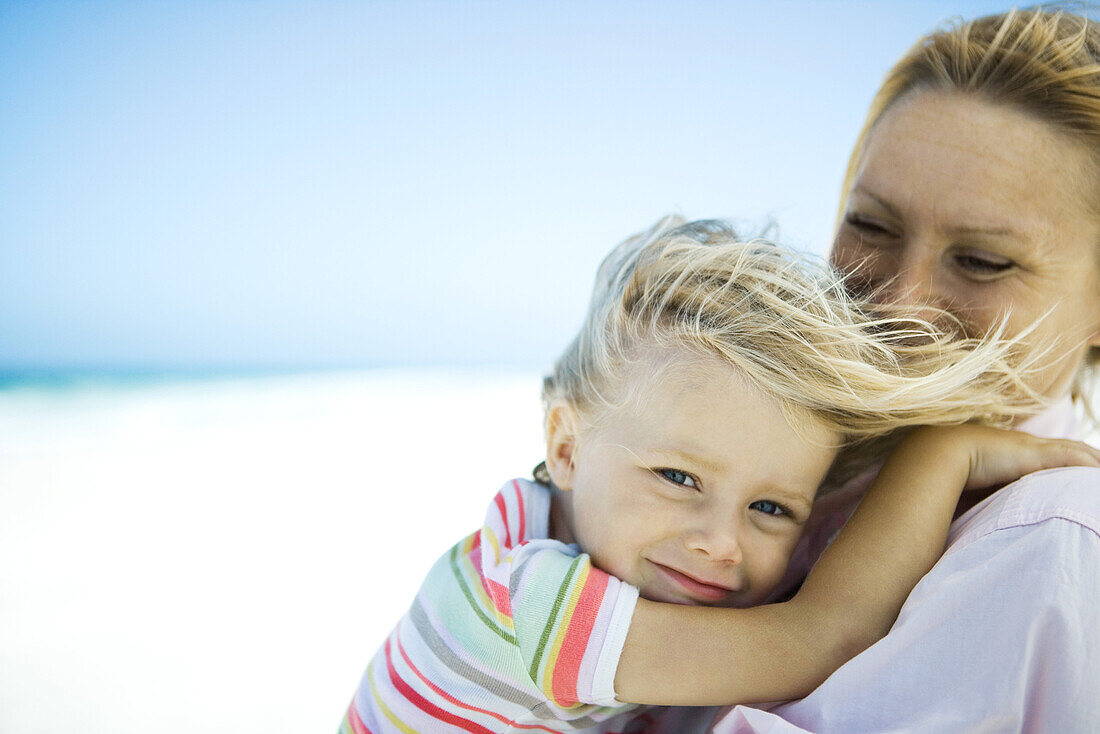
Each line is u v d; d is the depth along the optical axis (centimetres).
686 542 127
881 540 117
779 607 117
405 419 1689
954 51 134
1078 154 124
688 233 157
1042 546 92
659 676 114
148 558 732
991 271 129
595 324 152
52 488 1051
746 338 130
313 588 640
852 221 142
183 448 1367
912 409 128
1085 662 86
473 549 137
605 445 138
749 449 128
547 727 125
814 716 102
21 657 497
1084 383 162
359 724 142
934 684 93
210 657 500
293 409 1847
